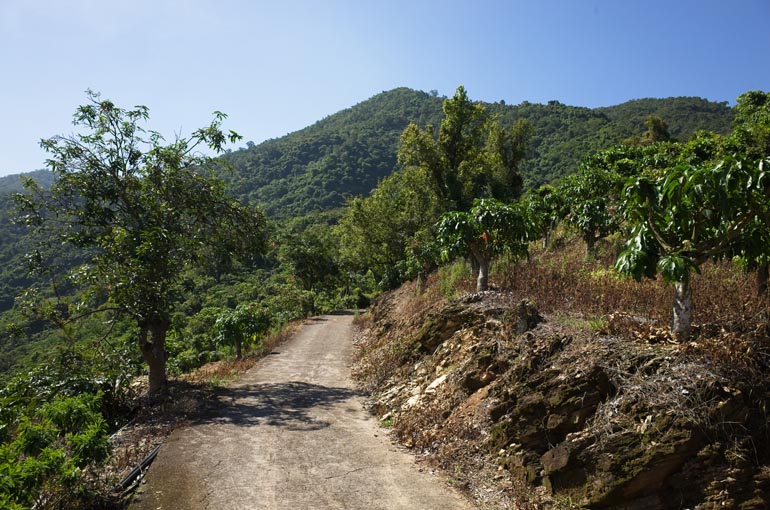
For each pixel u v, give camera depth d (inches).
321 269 1786.4
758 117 941.8
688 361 181.8
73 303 407.2
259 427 308.5
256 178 4138.8
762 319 200.2
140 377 545.0
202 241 444.5
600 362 200.7
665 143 936.3
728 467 152.7
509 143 1405.0
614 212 630.5
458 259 663.8
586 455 176.2
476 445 231.8
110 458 225.8
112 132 418.6
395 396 351.3
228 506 196.1
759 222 207.9
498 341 284.0
